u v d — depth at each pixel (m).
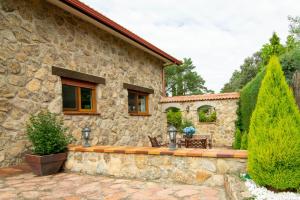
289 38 14.92
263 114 2.70
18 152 4.46
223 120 10.53
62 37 5.66
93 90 6.79
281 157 2.50
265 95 2.75
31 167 4.12
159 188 3.26
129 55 8.41
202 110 15.43
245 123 8.43
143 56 9.38
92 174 4.15
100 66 6.91
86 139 4.44
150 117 9.79
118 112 7.61
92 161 4.20
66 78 5.77
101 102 6.88
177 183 3.49
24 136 4.59
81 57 6.21
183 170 3.48
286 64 5.52
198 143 6.85
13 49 4.50
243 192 2.50
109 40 7.38
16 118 4.48
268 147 2.56
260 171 2.63
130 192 3.09
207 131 10.77
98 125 6.67
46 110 5.07
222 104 10.57
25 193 3.07
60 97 5.44
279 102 2.65
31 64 4.84
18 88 4.55
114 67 7.54
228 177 3.06
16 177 3.91
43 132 4.19
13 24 4.53
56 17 5.52
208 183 3.34
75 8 5.57
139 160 3.78
